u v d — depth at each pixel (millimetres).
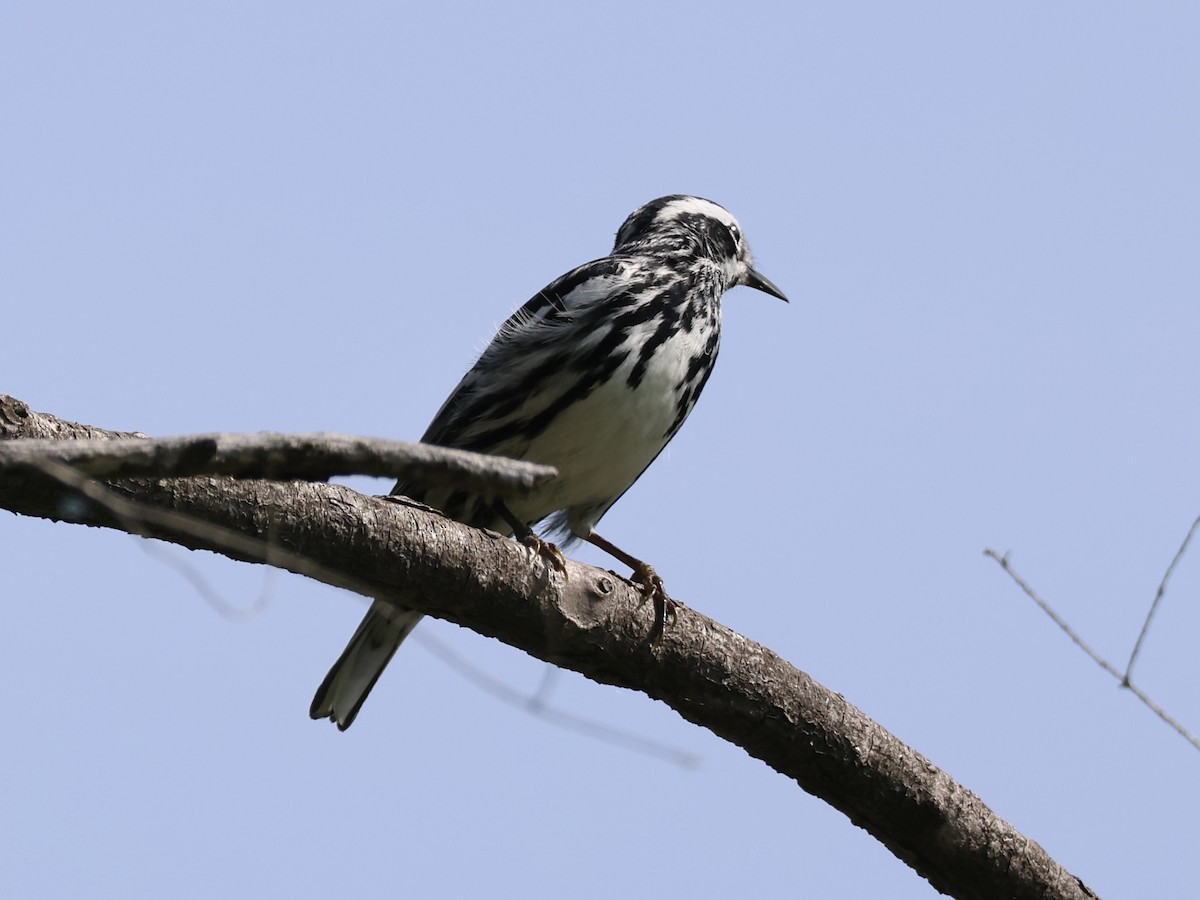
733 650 10984
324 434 6480
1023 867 11453
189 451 6305
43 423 8492
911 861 11586
